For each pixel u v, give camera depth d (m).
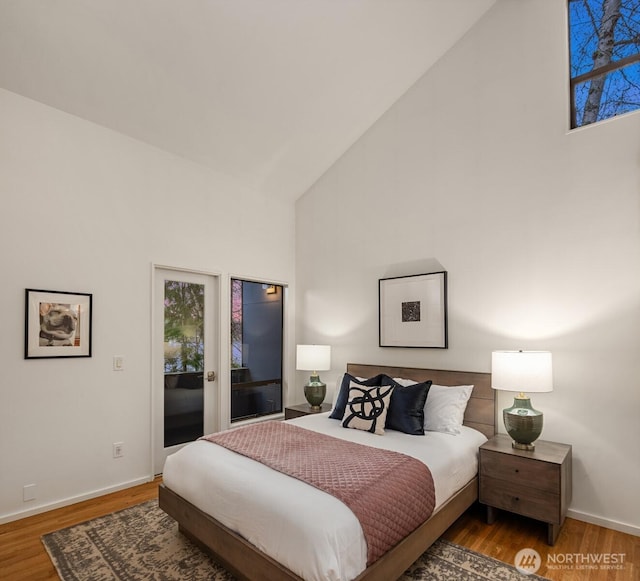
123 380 3.33
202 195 3.97
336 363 4.41
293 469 2.15
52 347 2.96
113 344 3.29
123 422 3.32
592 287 2.81
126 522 2.72
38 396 2.89
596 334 2.78
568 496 2.66
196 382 3.94
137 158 3.50
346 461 2.28
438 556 2.34
